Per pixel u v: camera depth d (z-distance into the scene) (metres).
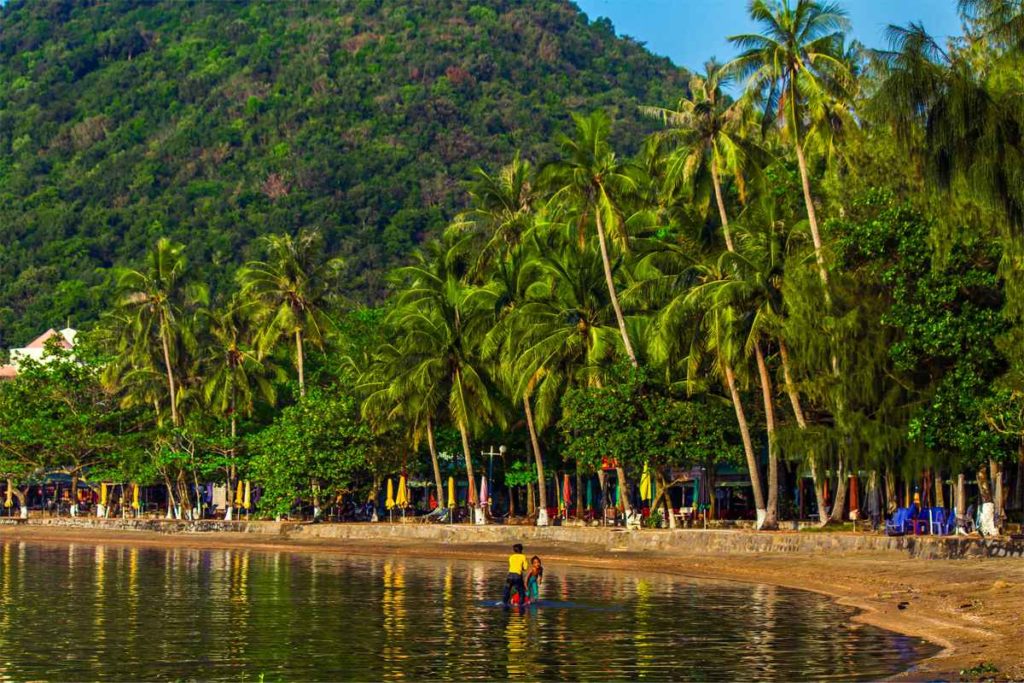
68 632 34.66
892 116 34.25
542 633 34.09
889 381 54.75
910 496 69.88
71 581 50.84
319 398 87.31
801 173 60.44
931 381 52.25
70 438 98.06
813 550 55.09
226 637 33.62
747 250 64.25
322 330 98.38
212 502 116.00
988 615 35.00
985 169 33.66
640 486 69.12
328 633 34.31
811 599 42.03
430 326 78.81
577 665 28.84
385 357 84.69
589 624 35.91
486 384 79.81
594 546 64.19
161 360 108.38
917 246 48.81
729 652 30.41
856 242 52.06
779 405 68.94
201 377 107.25
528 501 86.62
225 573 55.06
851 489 65.56
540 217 80.44
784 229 64.75
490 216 84.00
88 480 101.88
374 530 77.44
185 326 103.44
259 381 99.94
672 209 70.06
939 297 47.59
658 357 65.62
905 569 47.12
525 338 71.00
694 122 65.12
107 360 104.94
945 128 33.75
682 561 56.56
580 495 85.75
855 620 36.06
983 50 39.03
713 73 65.56
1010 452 48.16
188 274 104.94
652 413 65.38
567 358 72.00
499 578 51.97
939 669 26.91
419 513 99.12
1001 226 36.62
